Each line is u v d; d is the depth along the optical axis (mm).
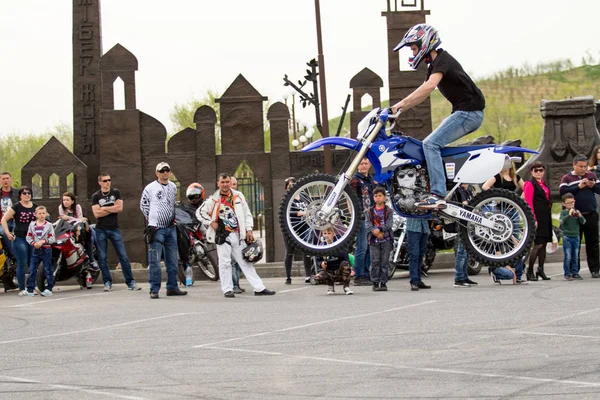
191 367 9258
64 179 25375
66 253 20500
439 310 13141
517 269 17469
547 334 10445
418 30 13148
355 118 25359
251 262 17031
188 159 25328
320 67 26234
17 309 16391
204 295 17609
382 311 13297
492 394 7594
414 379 8273
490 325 11336
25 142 75312
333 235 13492
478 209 13883
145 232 17484
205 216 16953
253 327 12094
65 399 7926
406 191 13258
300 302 15266
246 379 8555
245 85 25203
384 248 16797
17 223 19938
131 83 25547
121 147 25406
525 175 25953
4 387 8508
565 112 25766
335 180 13250
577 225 18312
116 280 23297
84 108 26969
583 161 18281
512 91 127250
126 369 9281
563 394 7508
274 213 25016
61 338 11805
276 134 25172
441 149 13320
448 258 23688
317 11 26203
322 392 7902
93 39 27125
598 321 11383
